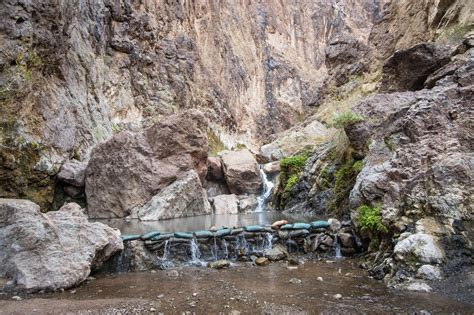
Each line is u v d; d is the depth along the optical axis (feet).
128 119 59.98
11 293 18.81
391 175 24.11
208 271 23.21
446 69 35.35
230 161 51.03
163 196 40.96
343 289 18.81
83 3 56.24
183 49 73.00
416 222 20.98
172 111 65.26
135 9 67.31
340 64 77.46
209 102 74.54
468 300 16.34
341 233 26.58
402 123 27.81
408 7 63.00
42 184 40.32
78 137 47.34
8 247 20.81
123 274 22.97
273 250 26.14
